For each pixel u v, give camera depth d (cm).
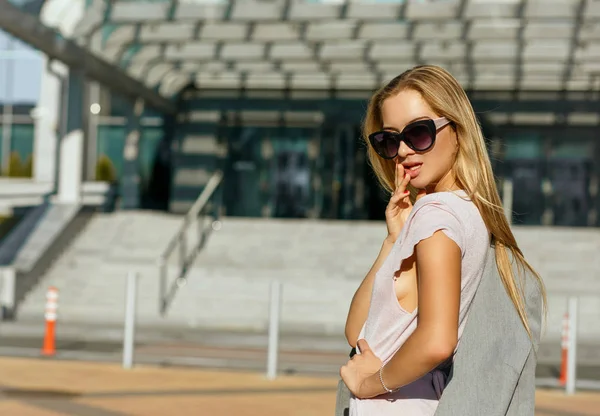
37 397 874
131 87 2594
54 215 2338
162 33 2345
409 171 213
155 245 2419
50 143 3259
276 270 2178
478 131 212
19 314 1958
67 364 1143
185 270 2139
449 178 213
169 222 2528
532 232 2392
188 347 1475
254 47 2570
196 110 3159
